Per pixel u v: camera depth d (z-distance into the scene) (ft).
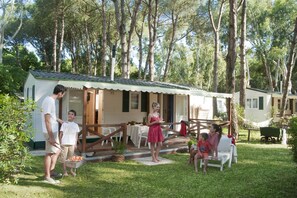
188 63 147.84
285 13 108.78
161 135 29.04
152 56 77.41
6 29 115.14
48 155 19.89
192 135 43.57
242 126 58.39
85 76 42.24
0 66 50.19
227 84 47.73
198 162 28.43
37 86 34.58
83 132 28.02
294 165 27.61
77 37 117.29
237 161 29.76
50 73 39.37
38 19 101.14
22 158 17.87
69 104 37.63
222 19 101.19
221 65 129.08
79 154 28.94
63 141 22.11
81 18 95.30
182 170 25.43
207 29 96.63
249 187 20.22
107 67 117.60
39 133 34.78
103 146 31.58
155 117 28.53
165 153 33.27
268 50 116.57
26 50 124.36
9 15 83.51
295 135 18.42
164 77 91.71
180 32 104.06
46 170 20.01
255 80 146.20
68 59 133.18
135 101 44.57
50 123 18.97
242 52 58.23
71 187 19.69
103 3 78.38
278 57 114.52
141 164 27.50
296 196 18.17
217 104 69.92
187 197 18.24
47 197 17.31
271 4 113.29
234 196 18.35
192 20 96.37
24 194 17.21
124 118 43.09
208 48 135.23
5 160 16.79
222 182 21.67
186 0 83.82
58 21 100.68
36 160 27.37
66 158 22.29
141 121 45.03
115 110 42.06
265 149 37.81
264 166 27.30
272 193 18.80
